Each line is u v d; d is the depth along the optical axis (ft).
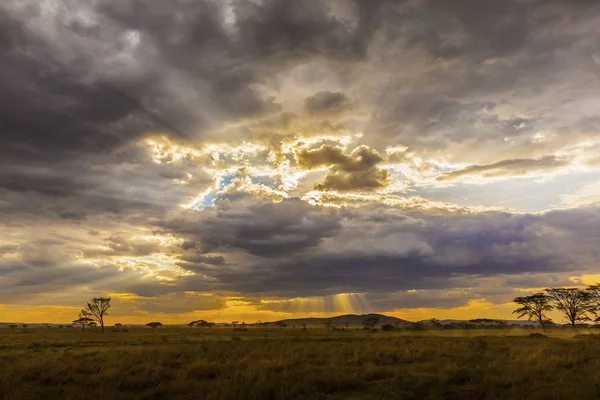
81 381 48.24
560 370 50.47
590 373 48.29
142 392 43.06
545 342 106.11
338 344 103.60
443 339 128.06
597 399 36.45
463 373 50.16
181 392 41.52
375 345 96.53
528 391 38.78
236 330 327.67
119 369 55.01
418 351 77.15
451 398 39.50
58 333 257.34
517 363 57.06
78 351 94.89
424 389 42.75
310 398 39.14
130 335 214.48
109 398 39.37
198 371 53.98
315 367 56.70
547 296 262.88
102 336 200.23
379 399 39.14
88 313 325.42
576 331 218.59
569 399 36.04
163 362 65.46
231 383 43.52
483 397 39.47
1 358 78.64
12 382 45.52
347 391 43.55
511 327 319.68
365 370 52.49
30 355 83.61
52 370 54.03
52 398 41.63
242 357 70.59
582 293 253.65
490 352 79.41
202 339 158.92
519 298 270.26
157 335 209.67
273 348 87.61
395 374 51.24
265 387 40.96
